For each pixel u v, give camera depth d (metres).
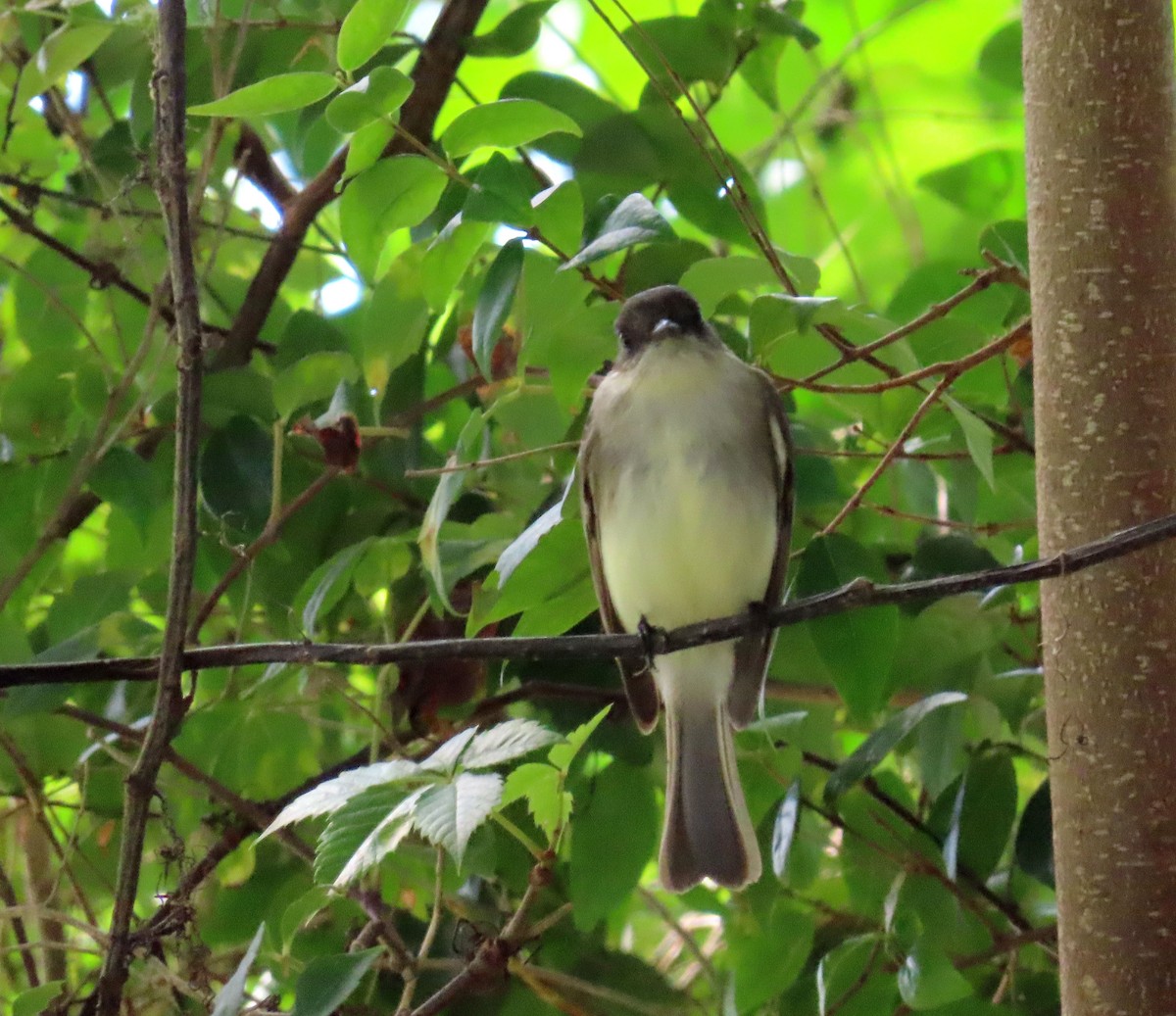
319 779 8.10
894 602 5.71
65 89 8.80
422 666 8.28
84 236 9.80
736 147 12.88
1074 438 5.84
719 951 8.91
